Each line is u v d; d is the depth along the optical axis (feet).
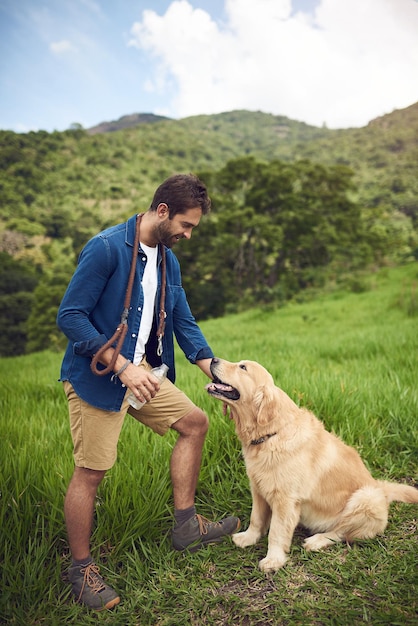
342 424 13.70
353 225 134.82
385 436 13.51
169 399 8.82
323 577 8.26
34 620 7.61
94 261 7.65
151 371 8.71
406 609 7.31
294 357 25.95
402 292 60.64
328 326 51.93
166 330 9.00
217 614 7.57
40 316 116.67
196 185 7.89
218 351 32.37
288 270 125.08
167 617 7.55
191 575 8.48
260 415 9.04
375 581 8.04
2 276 139.95
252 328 59.00
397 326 40.47
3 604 7.80
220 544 9.45
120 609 7.75
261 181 139.23
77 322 7.47
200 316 120.16
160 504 9.97
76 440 7.97
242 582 8.36
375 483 9.95
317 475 9.35
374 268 111.96
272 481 9.10
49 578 8.52
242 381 9.36
